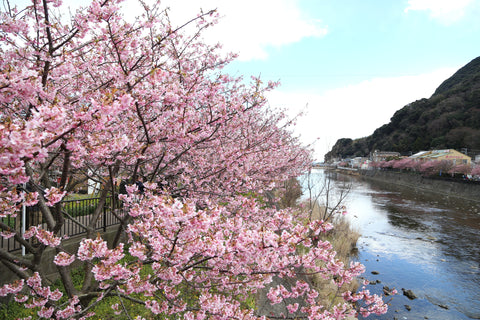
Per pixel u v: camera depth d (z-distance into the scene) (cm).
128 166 506
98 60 375
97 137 258
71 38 318
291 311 375
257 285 356
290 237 298
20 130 159
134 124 389
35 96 243
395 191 3931
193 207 245
